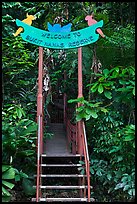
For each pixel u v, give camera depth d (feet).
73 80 23.63
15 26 24.00
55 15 19.83
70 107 24.26
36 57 22.11
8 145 14.20
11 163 14.51
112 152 15.33
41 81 16.96
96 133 17.15
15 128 14.76
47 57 20.63
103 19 18.49
